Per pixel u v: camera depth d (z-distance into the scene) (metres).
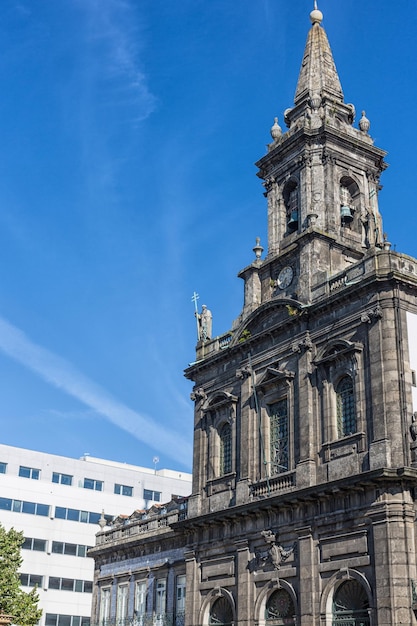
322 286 42.41
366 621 34.72
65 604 81.69
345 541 36.25
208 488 46.66
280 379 42.59
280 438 42.66
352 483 35.59
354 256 45.78
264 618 40.00
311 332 41.94
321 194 47.44
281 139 50.34
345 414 39.00
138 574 54.00
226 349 47.41
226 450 46.72
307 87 51.69
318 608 36.69
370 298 38.81
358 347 38.53
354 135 49.75
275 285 47.09
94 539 86.12
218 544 44.09
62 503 85.44
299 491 38.22
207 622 43.69
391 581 33.44
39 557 81.88
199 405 49.62
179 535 50.16
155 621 49.81
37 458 87.19
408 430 35.84
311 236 44.25
